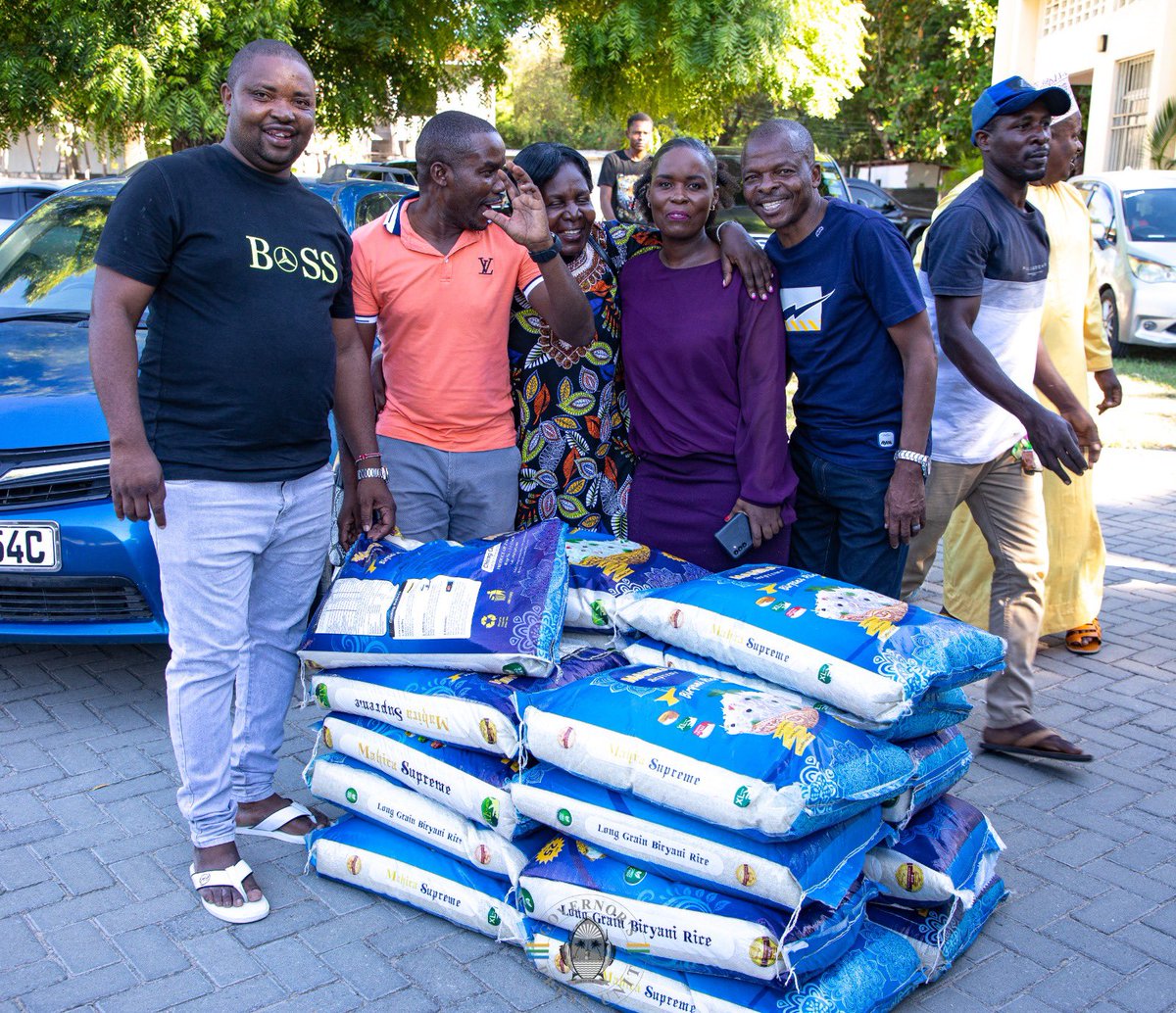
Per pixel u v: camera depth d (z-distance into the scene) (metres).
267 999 2.57
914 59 25.84
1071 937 2.87
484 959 2.74
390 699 2.88
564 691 2.68
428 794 2.85
